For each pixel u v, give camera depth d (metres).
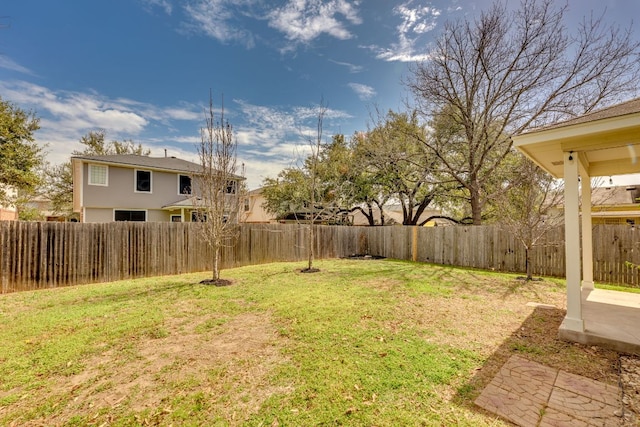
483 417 2.11
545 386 2.51
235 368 2.88
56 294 5.98
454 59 11.40
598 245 7.16
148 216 16.25
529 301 5.27
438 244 10.69
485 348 3.28
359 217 24.98
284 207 18.89
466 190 15.34
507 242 8.91
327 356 3.09
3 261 6.15
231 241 9.55
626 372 2.73
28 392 2.50
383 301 5.23
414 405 2.26
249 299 5.44
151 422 2.11
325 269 9.08
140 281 7.29
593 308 4.45
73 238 6.97
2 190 15.30
